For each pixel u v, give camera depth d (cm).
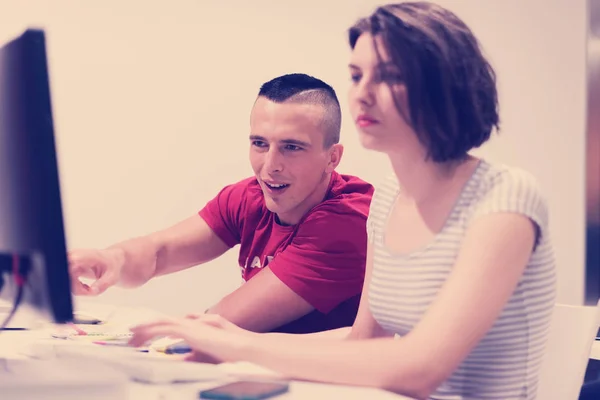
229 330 108
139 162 270
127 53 268
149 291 265
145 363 91
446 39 107
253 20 282
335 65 293
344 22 293
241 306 185
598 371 152
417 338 93
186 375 90
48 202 74
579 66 329
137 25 269
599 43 329
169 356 110
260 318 185
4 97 79
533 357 110
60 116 259
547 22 323
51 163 74
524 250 100
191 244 210
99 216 265
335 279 183
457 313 93
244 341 97
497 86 115
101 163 265
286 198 188
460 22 110
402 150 115
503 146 315
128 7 268
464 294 95
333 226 184
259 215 204
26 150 75
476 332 94
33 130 74
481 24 312
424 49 105
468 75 108
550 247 111
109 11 266
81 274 167
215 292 275
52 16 259
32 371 79
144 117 270
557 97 325
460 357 93
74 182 261
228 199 213
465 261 98
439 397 112
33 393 72
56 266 74
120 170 268
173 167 274
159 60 272
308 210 192
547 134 324
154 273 202
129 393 83
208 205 217
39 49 74
